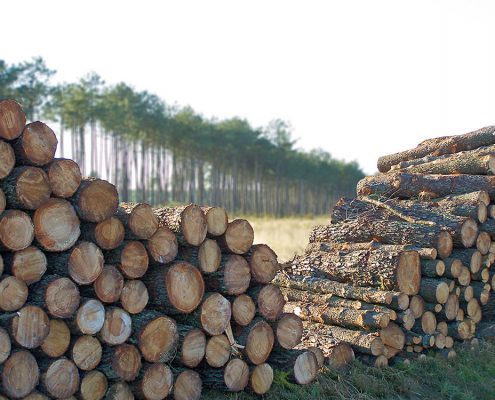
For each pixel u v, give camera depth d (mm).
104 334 5012
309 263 8289
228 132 55250
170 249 5477
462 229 7906
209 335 5695
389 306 7301
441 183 8828
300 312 7879
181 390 5480
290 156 65062
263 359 5992
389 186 9141
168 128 48375
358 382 6547
